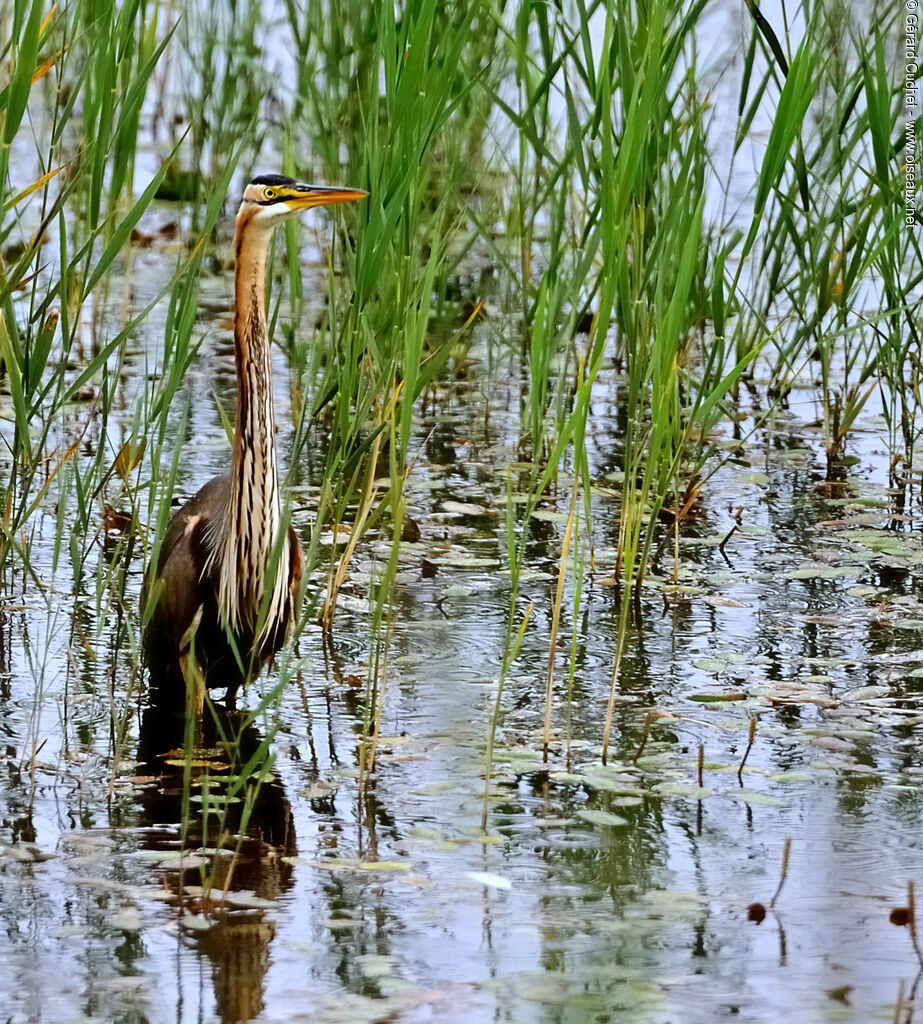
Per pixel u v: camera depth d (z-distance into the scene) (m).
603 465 15.27
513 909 8.07
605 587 12.63
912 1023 7.02
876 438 16.25
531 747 10.01
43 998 7.16
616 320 17.41
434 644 11.61
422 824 9.00
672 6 12.80
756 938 7.79
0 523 11.40
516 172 18.66
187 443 15.40
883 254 14.55
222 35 21.50
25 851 8.56
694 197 12.55
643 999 7.18
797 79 11.88
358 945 7.69
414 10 12.07
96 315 17.45
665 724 10.32
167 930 7.79
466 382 17.41
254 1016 7.02
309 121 17.91
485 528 13.83
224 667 10.66
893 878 8.41
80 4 11.25
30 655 11.19
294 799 9.30
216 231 21.16
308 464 15.05
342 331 12.97
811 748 9.98
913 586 12.65
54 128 11.09
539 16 13.32
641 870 8.50
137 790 9.38
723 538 13.62
